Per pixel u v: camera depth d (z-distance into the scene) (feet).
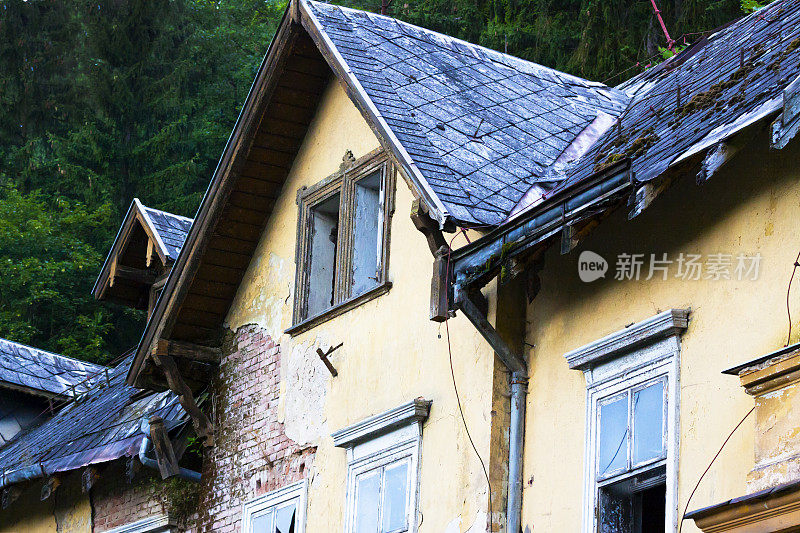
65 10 118.32
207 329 55.57
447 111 44.75
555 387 38.60
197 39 123.13
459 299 38.04
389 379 44.88
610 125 47.50
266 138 52.21
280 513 48.80
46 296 110.63
